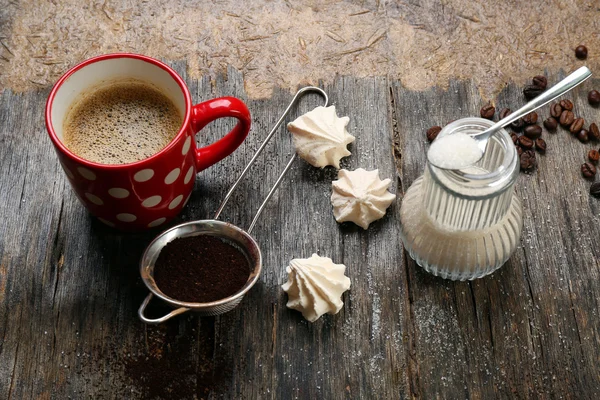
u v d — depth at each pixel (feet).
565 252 2.18
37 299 2.12
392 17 2.53
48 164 2.27
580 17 2.53
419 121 2.35
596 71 2.44
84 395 2.02
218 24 2.52
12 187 2.24
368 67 2.44
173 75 2.06
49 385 2.03
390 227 2.21
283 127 2.34
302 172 2.27
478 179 1.88
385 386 2.04
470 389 2.04
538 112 2.37
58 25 2.51
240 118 2.07
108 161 2.03
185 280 2.04
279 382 2.04
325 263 2.10
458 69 2.44
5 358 2.06
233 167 2.28
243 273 2.06
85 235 2.19
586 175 2.26
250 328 2.09
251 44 2.48
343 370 2.06
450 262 2.08
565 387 2.04
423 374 2.05
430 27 2.52
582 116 2.37
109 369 2.05
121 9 2.54
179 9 2.54
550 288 2.14
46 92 2.39
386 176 2.28
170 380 2.04
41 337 2.08
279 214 2.22
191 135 2.02
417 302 2.12
